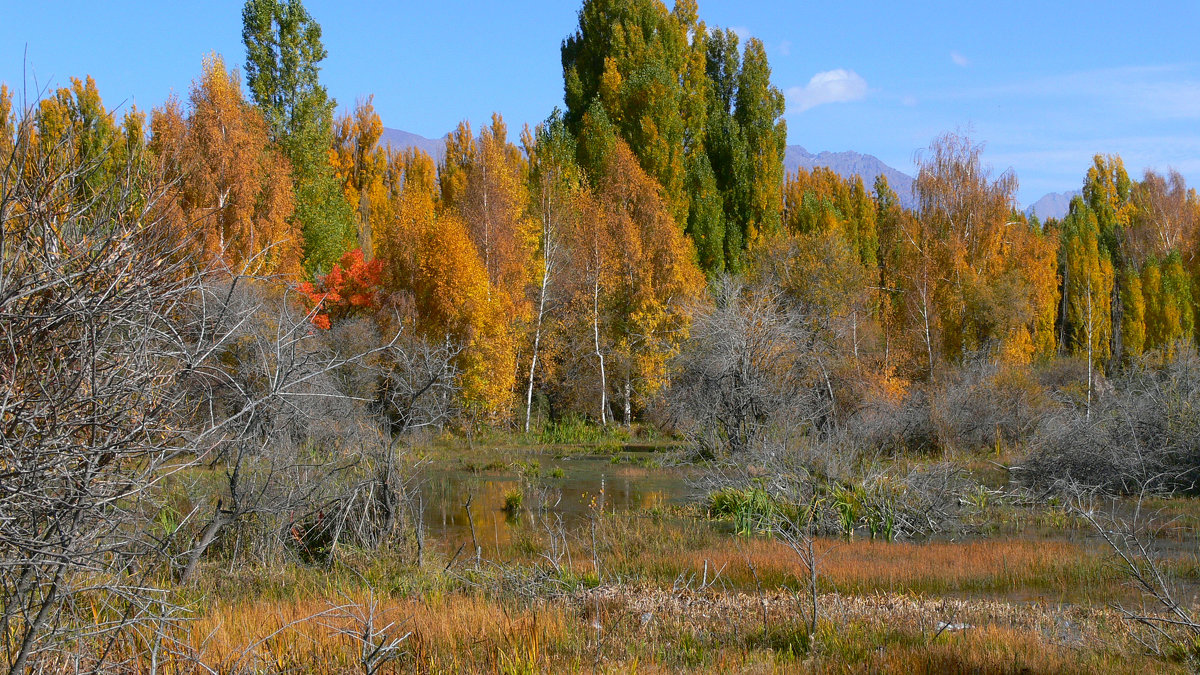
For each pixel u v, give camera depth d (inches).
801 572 466.6
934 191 1519.4
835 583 443.5
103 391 177.5
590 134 1769.2
